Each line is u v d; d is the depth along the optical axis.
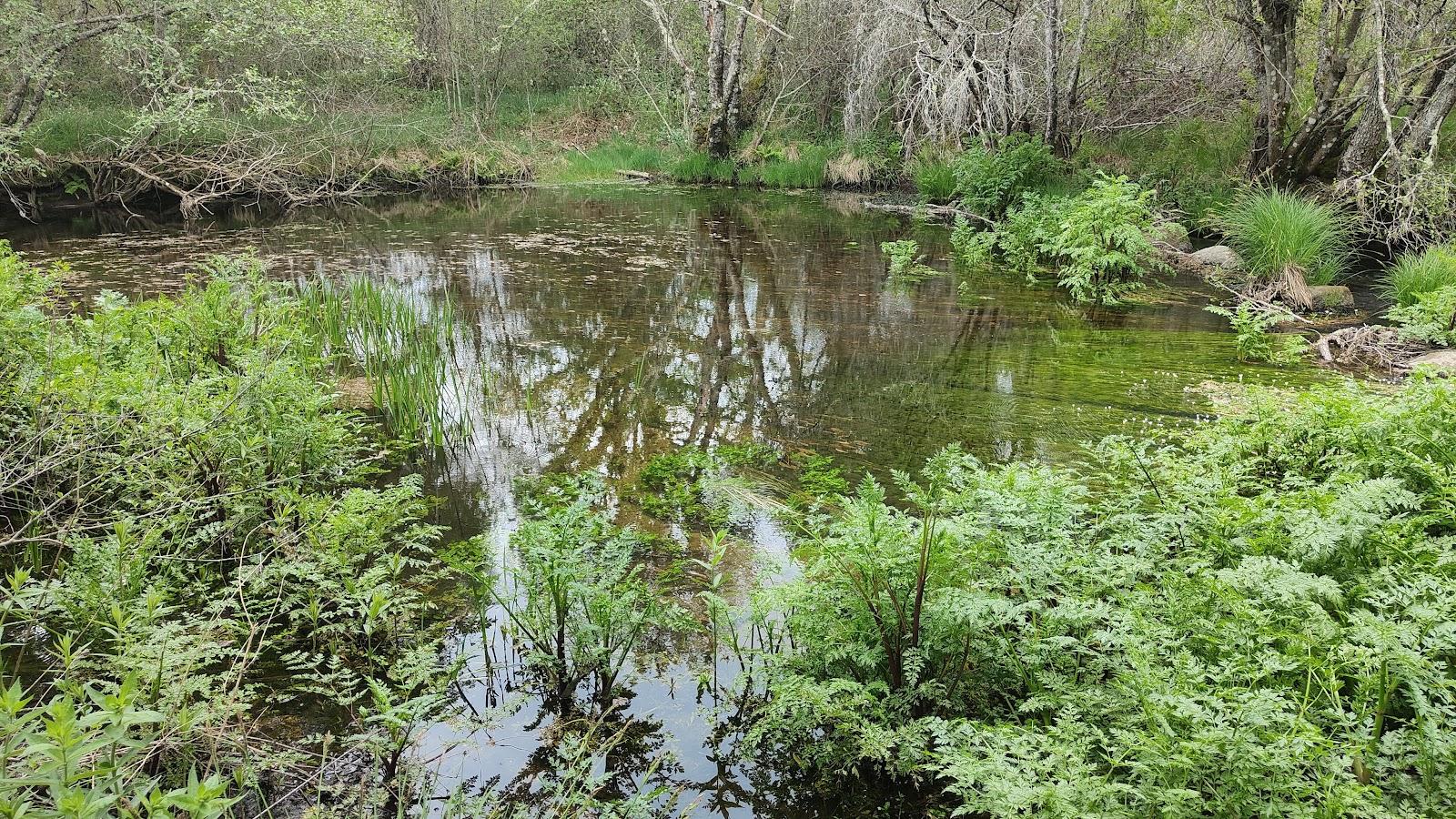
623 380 6.89
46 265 10.49
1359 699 2.46
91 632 3.16
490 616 3.74
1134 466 4.14
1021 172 13.41
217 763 2.62
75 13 14.06
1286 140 12.91
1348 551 3.07
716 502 4.78
